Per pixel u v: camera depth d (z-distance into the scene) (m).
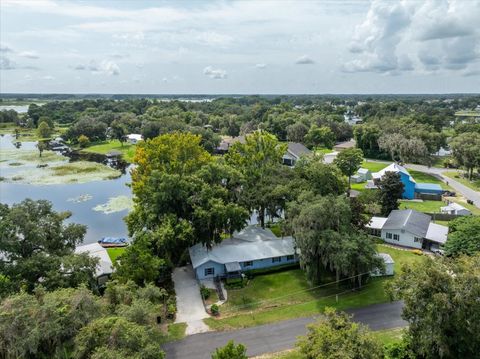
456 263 28.67
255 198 51.50
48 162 124.25
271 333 35.00
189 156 60.94
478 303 26.72
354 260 39.91
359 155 84.38
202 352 32.31
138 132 173.88
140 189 53.25
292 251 48.62
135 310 28.58
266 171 55.06
